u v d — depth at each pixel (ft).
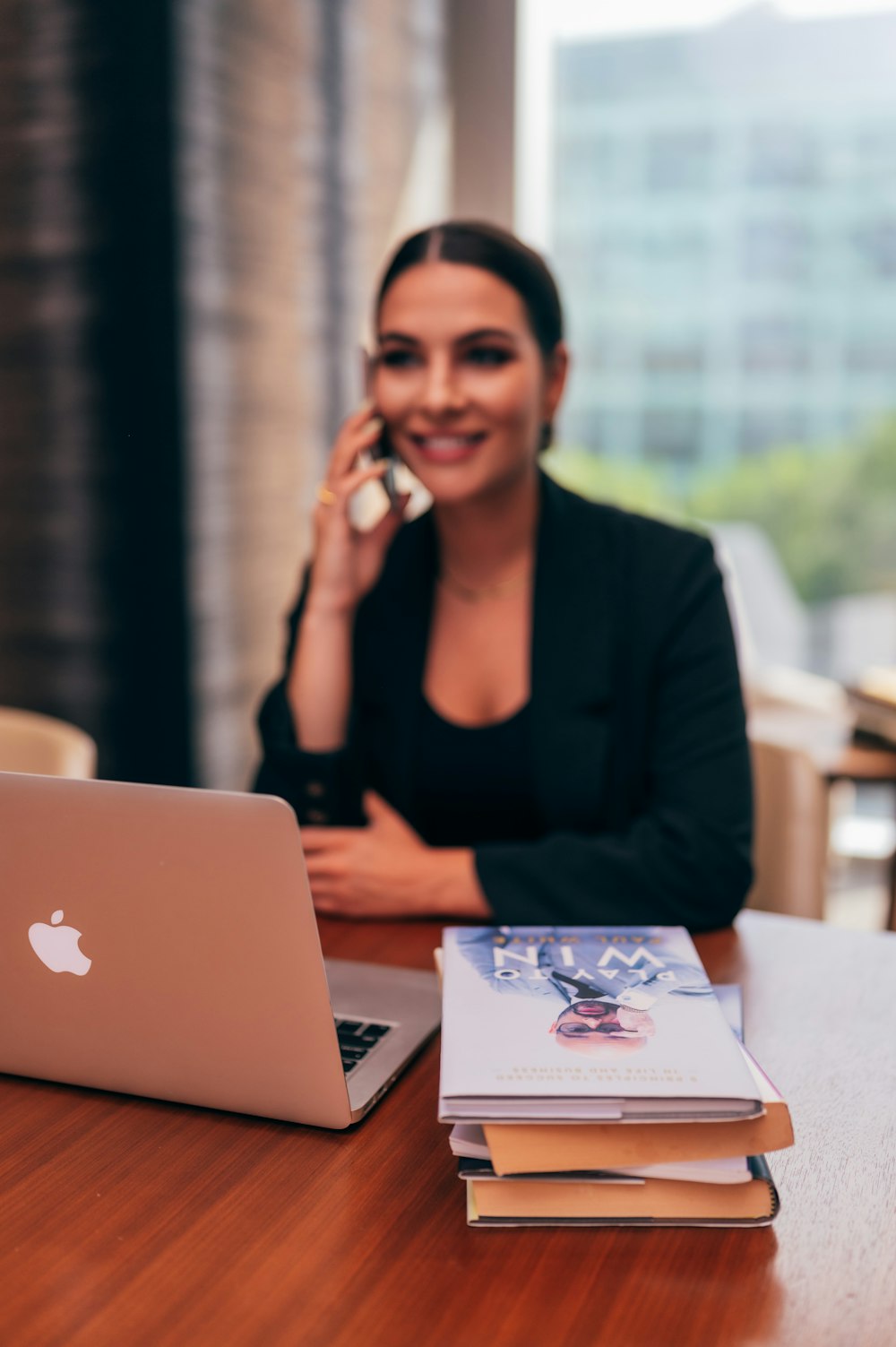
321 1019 2.74
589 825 4.85
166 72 7.50
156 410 7.95
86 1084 3.05
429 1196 2.60
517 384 4.75
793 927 4.18
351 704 5.15
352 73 8.86
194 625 8.17
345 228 9.07
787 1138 2.43
